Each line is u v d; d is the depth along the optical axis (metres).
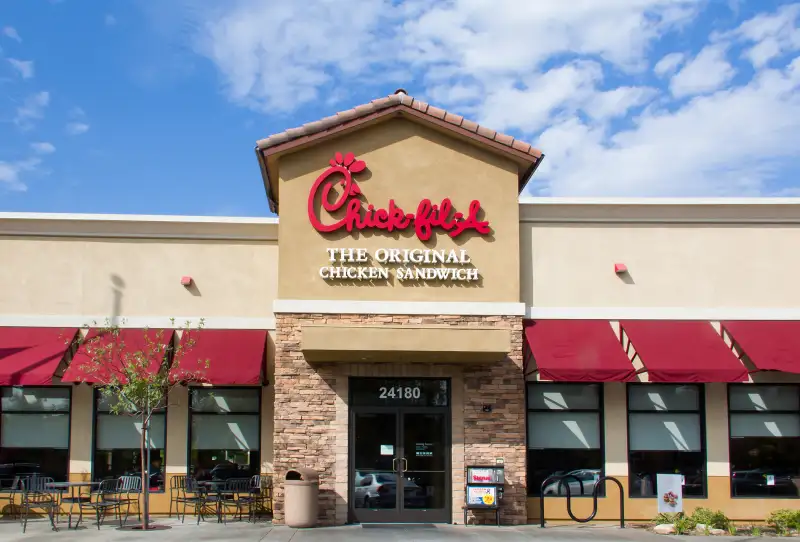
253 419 20.44
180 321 20.48
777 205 20.52
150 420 20.31
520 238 20.28
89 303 20.52
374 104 19.31
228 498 19.80
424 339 17.72
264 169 19.89
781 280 20.45
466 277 19.22
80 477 20.02
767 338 19.64
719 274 20.41
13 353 19.73
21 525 18.31
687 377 18.70
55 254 20.66
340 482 18.72
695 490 19.83
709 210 20.55
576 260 20.28
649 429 20.05
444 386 19.33
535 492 19.66
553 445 19.91
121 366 19.39
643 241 20.45
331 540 16.19
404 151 19.59
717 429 19.97
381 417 19.12
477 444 19.00
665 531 17.75
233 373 19.20
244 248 20.91
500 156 19.73
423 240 19.31
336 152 19.44
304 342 17.61
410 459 19.02
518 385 19.19
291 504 18.00
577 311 20.05
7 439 20.20
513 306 19.20
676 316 20.14
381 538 16.47
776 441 20.06
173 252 20.81
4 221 20.55
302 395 18.91
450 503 18.84
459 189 19.55
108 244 20.77
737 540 16.81
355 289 19.11
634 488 19.78
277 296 19.50
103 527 18.09
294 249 19.12
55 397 20.41
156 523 18.73
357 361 18.94
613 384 20.08
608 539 16.64
